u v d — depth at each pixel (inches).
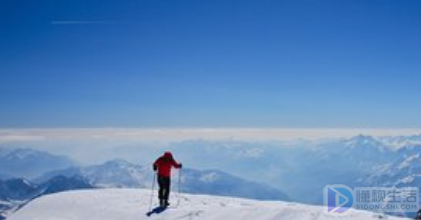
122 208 727.7
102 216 695.7
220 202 763.4
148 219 650.8
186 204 736.3
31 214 759.1
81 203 787.4
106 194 872.3
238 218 574.9
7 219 757.3
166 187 722.2
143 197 821.2
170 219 627.5
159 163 723.4
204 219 598.5
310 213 547.2
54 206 791.1
